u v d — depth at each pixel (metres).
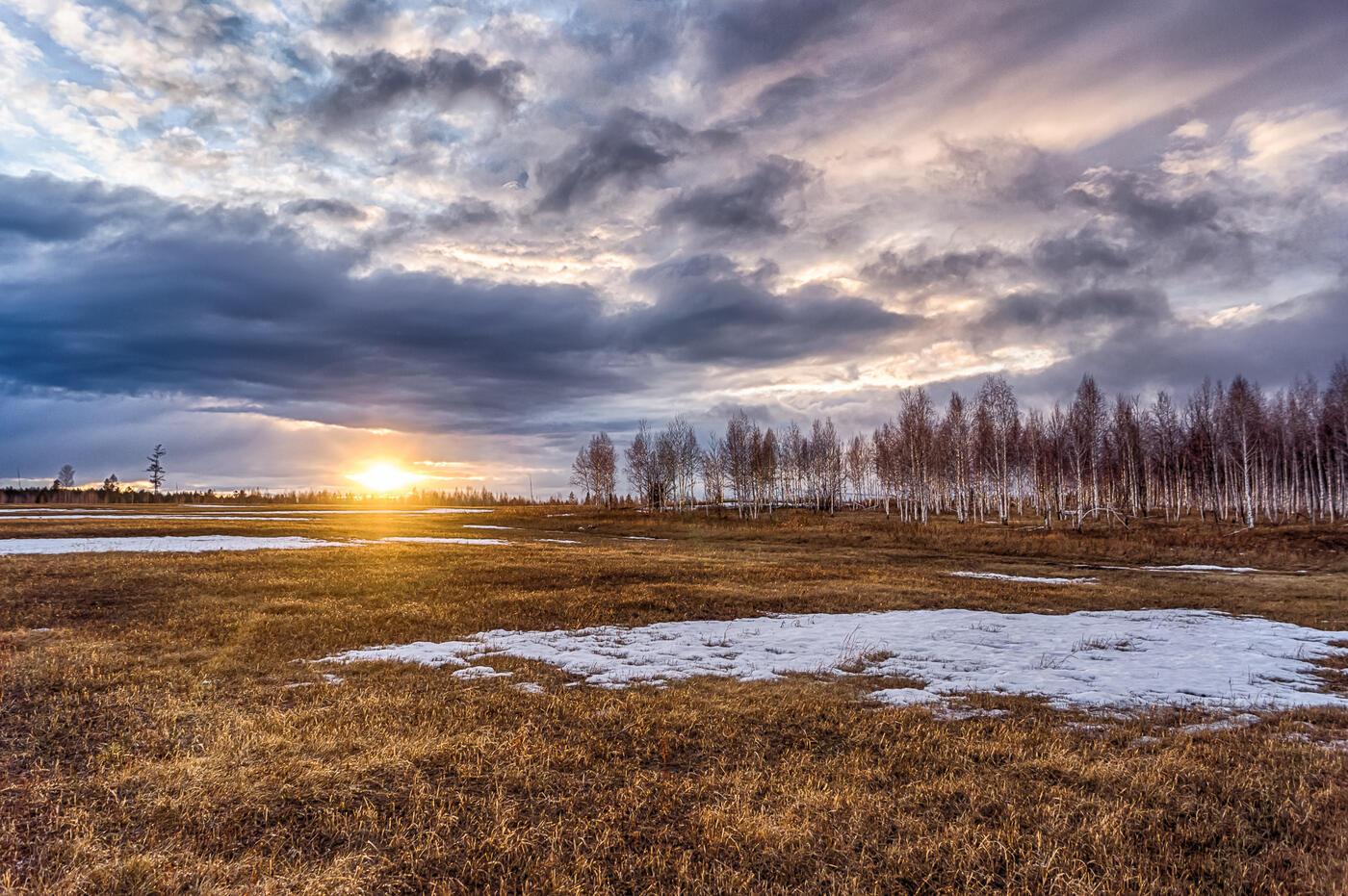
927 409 77.06
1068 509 82.44
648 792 7.70
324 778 7.89
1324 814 7.11
